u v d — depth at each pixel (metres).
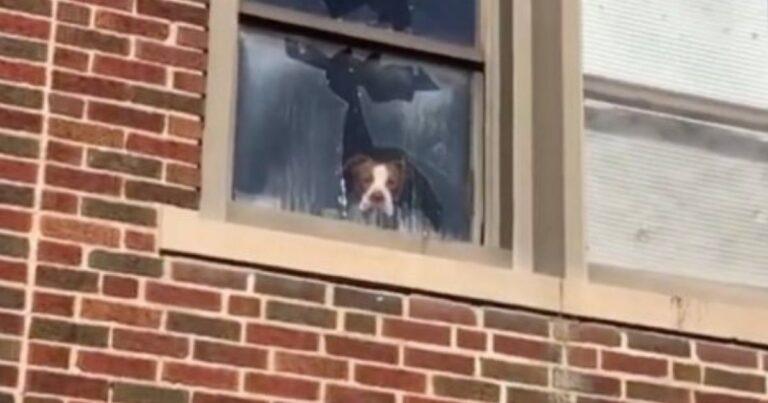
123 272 4.76
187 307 4.79
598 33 5.85
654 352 5.33
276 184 5.22
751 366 5.44
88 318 4.68
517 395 5.10
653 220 5.68
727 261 5.74
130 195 4.84
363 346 4.96
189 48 5.09
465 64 5.62
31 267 4.66
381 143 5.43
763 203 5.88
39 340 4.60
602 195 5.64
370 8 5.57
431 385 5.00
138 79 4.97
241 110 5.25
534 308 5.22
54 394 4.57
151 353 4.71
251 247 4.92
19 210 4.70
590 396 5.19
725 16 6.07
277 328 4.88
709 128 5.90
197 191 4.95
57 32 4.91
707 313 5.45
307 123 5.34
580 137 5.57
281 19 5.39
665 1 6.00
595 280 5.48
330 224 5.19
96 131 4.86
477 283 5.18
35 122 4.79
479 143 5.55
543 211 5.46
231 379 4.77
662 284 5.57
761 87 6.03
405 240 5.27
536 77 5.62
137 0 5.05
